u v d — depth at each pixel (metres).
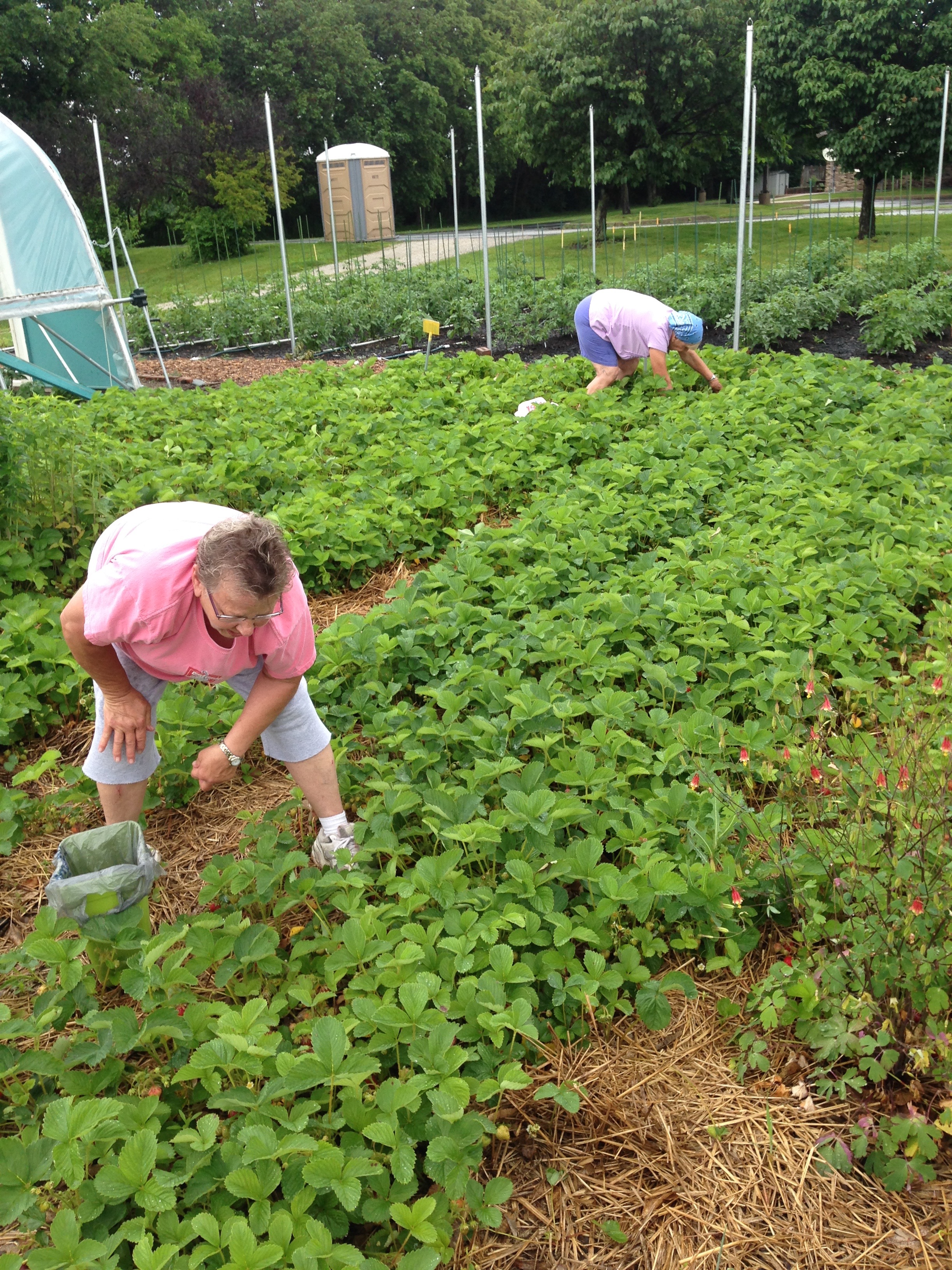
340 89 43.84
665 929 3.10
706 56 26.09
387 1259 2.18
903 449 6.77
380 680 4.47
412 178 47.25
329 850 3.32
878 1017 2.63
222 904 3.25
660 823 3.28
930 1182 2.36
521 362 10.81
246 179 33.06
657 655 4.49
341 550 5.89
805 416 7.98
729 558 5.32
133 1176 2.15
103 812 3.91
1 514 5.66
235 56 40.88
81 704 4.54
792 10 22.16
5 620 4.71
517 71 29.67
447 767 3.82
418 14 45.91
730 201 40.09
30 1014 2.94
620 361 8.70
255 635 2.66
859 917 2.77
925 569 5.19
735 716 4.34
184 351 15.97
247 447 7.34
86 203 34.00
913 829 2.83
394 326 15.72
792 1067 2.67
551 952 2.84
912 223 26.11
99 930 2.80
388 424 8.04
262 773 4.09
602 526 5.93
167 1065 2.59
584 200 52.72
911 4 20.84
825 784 3.29
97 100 33.50
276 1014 2.59
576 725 3.97
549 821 3.19
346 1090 2.39
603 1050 2.76
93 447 7.26
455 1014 2.65
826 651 4.31
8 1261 2.19
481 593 5.07
